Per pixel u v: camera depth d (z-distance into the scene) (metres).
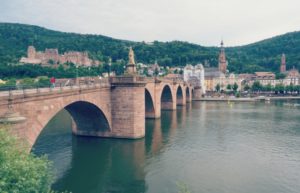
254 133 85.00
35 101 40.91
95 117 71.19
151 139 75.19
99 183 47.03
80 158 58.62
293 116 120.62
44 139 72.12
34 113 40.81
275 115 123.81
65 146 66.38
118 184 46.84
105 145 67.50
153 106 106.25
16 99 36.25
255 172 52.53
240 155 62.78
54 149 63.91
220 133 84.50
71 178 48.81
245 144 72.06
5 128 27.53
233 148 68.25
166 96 141.00
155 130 87.62
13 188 21.23
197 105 170.75
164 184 47.03
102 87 65.81
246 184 47.19
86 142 69.69
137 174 50.97
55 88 48.44
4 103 34.16
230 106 164.00
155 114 107.56
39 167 26.03
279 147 69.50
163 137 78.19
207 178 49.56
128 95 70.81
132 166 54.84
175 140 74.94
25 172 22.80
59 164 54.94
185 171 52.78
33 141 40.75
